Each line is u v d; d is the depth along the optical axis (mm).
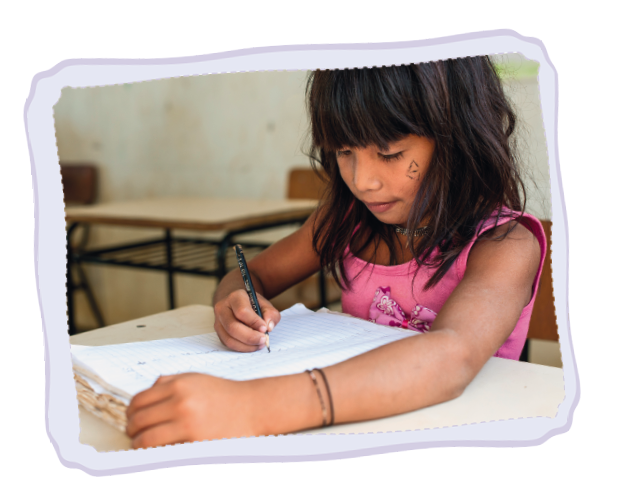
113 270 3121
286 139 2584
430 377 553
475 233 770
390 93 689
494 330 614
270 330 688
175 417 488
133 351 657
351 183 759
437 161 739
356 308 949
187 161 2887
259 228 1797
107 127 3078
